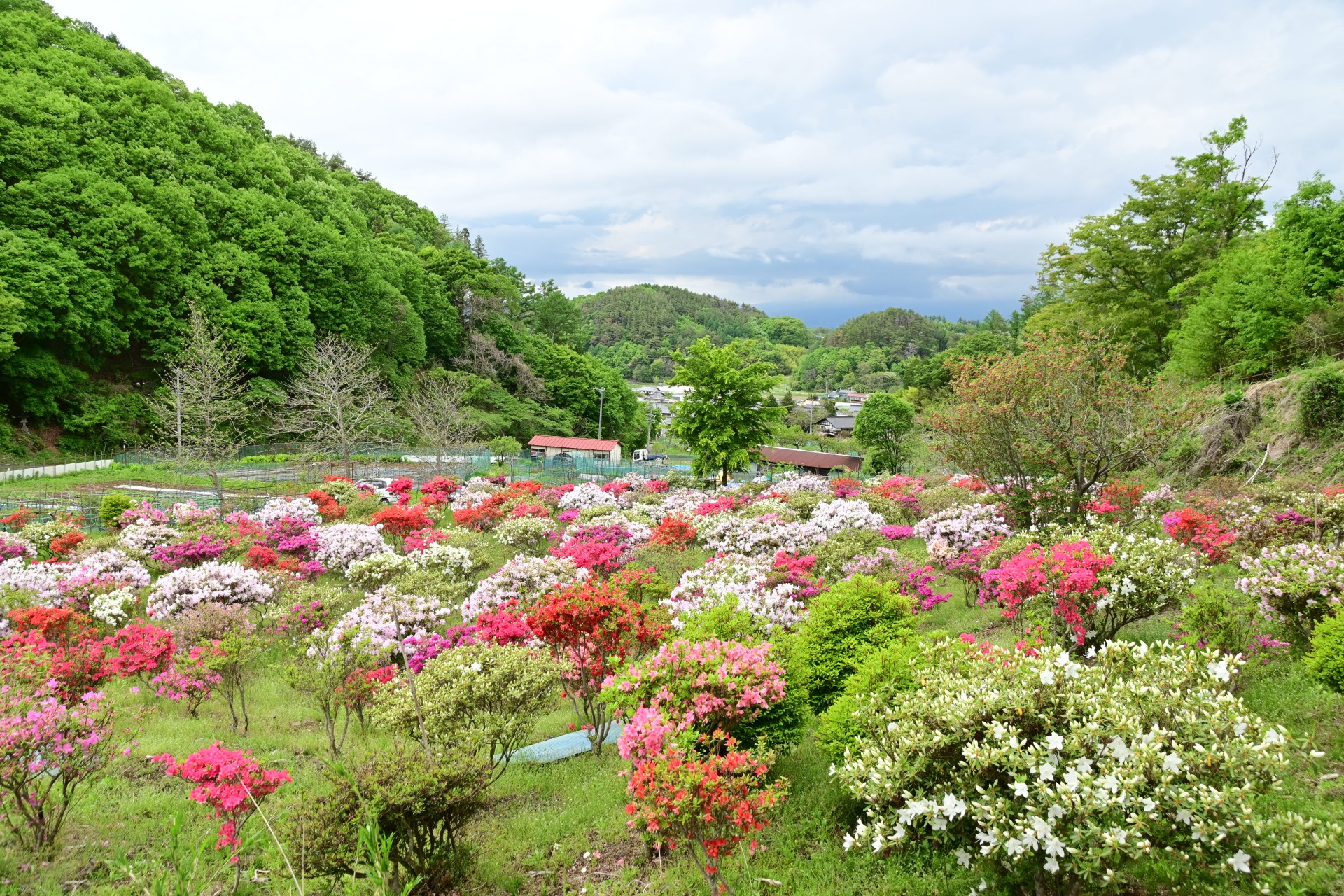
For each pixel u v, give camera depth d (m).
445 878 4.98
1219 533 10.16
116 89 41.00
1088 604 7.07
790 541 14.80
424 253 70.56
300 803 4.99
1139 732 3.63
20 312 30.69
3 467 30.33
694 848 4.30
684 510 19.67
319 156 95.00
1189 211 29.62
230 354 37.34
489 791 6.31
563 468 44.03
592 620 6.88
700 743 5.41
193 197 40.28
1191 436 18.56
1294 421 16.48
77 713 5.66
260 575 12.44
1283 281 21.59
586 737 7.59
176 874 4.41
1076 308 32.44
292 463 36.50
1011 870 4.04
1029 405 12.34
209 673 8.21
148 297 37.00
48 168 34.16
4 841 5.48
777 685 5.47
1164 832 3.56
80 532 15.55
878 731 4.86
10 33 39.38
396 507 17.88
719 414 28.06
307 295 44.84
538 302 89.19
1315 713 5.54
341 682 7.83
